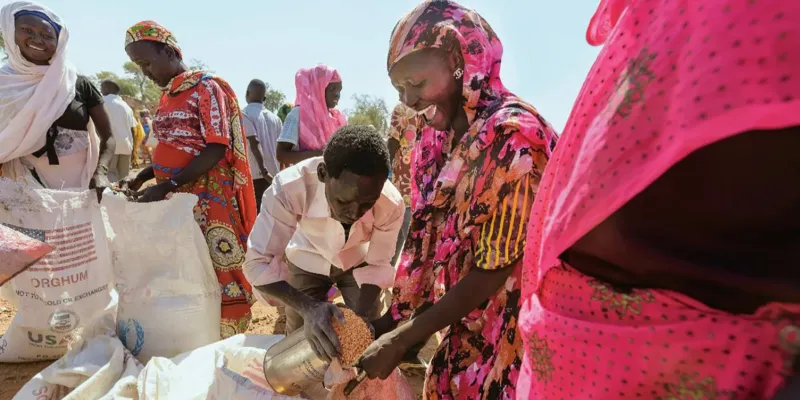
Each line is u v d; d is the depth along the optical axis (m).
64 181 3.42
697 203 0.80
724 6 0.71
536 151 1.55
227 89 3.40
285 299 2.12
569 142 1.00
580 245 1.02
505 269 1.60
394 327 2.07
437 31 1.60
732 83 0.69
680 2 0.78
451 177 1.70
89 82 3.55
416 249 1.97
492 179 1.56
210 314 3.32
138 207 3.10
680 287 0.89
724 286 0.83
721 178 0.76
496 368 1.78
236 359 2.41
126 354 2.95
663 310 0.88
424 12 1.62
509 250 1.56
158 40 3.23
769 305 0.78
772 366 0.79
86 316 3.12
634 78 0.83
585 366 1.00
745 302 0.82
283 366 2.08
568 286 1.05
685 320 0.85
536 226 1.21
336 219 2.11
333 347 1.88
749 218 0.77
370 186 1.85
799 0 0.65
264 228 2.26
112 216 3.13
